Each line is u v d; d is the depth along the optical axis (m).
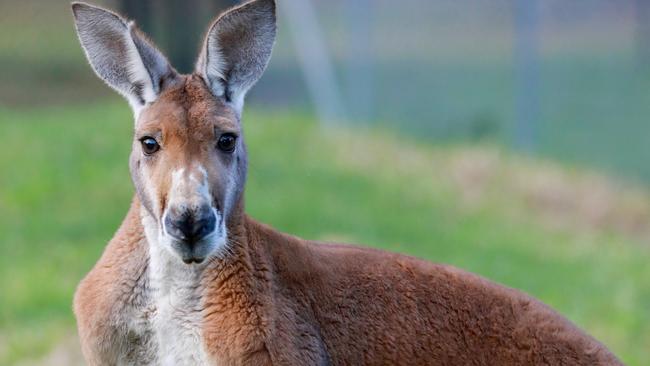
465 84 28.19
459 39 28.66
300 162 18.84
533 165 21.47
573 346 7.89
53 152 18.66
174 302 7.29
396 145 21.55
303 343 7.39
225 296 7.23
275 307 7.32
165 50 26.55
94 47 7.58
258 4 7.52
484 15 28.77
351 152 20.30
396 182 18.97
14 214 15.95
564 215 19.70
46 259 14.33
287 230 15.38
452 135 23.91
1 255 14.42
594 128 26.28
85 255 14.38
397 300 7.79
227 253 7.29
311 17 23.97
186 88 7.35
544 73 28.77
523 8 22.67
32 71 31.80
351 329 7.64
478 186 20.09
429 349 7.76
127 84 7.52
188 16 26.42
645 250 17.98
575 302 13.71
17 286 13.36
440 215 17.88
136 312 7.33
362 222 16.28
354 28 24.06
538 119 25.23
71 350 11.60
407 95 27.64
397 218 16.91
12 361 11.48
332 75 24.17
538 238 17.56
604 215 19.83
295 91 26.41
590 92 28.39
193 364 7.31
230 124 7.27
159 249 7.23
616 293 14.41
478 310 7.88
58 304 12.89
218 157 7.20
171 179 6.99
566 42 29.67
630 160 23.89
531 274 14.93
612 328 12.71
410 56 28.30
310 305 7.57
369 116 23.91
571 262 16.28
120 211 16.20
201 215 6.86
